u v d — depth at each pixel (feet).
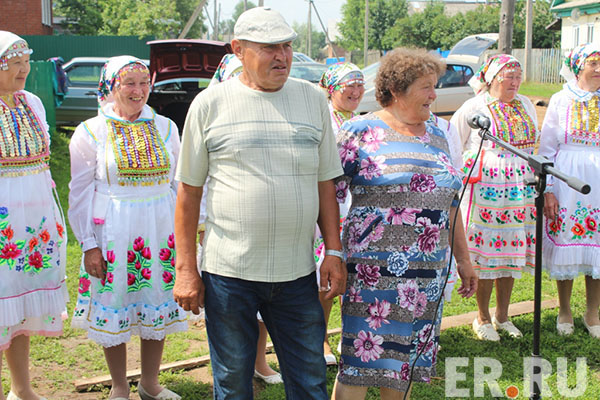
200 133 9.54
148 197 11.97
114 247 11.71
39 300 11.82
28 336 12.22
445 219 10.42
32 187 11.57
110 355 12.16
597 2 82.23
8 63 11.07
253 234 9.30
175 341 15.64
